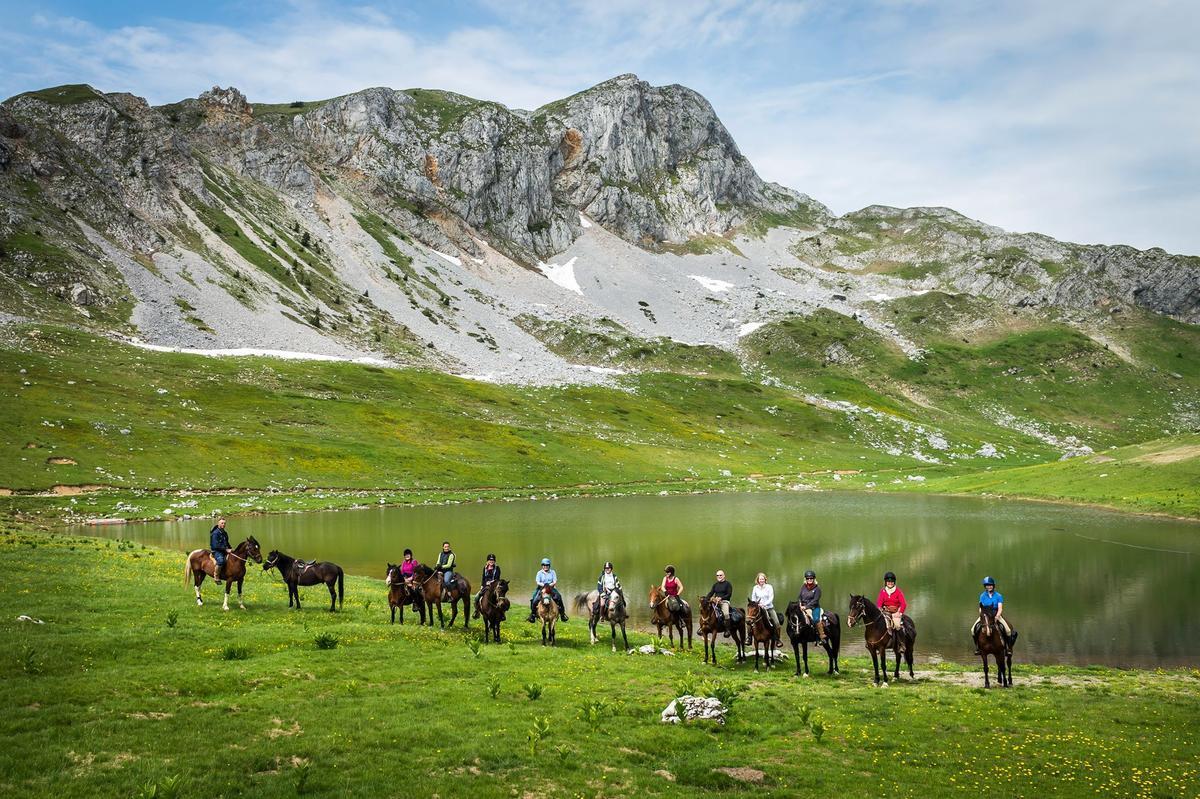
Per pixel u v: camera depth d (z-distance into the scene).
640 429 169.00
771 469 150.25
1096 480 101.81
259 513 86.31
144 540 63.69
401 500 99.06
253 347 166.00
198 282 184.12
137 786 14.04
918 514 92.06
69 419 101.00
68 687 19.06
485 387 176.62
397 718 18.92
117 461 93.75
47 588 31.86
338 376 157.62
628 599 47.81
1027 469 124.06
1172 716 22.02
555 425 157.88
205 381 135.25
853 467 159.88
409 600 33.91
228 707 18.81
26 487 81.56
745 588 50.69
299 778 14.88
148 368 133.75
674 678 25.64
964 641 37.34
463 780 15.51
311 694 20.58
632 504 104.38
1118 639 37.38
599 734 18.88
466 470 118.75
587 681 24.31
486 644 30.30
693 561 60.78
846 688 25.69
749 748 18.67
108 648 23.28
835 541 70.81
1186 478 91.06
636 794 15.51
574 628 37.66
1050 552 62.97
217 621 29.19
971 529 77.50
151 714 17.95
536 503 103.75
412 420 138.88
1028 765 18.00
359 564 58.62
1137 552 62.34
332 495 97.50
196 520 78.25
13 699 17.89
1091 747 19.25
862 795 15.95
